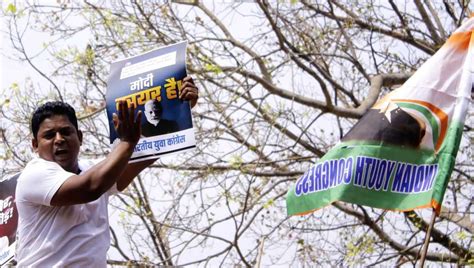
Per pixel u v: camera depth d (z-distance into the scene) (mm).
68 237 4723
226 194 10562
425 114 6273
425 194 5992
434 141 6184
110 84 5223
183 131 5074
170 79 5109
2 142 10469
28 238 4754
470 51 6449
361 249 10180
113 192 5160
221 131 10789
